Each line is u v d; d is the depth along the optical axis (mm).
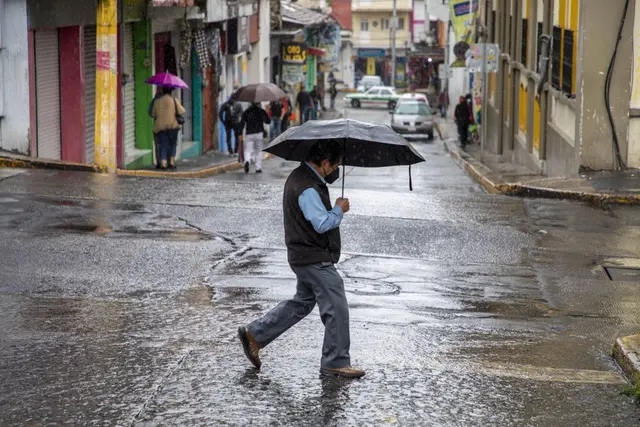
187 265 12516
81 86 23453
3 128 20609
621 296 12000
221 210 16422
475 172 28375
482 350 9359
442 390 7996
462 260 13688
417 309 10961
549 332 10242
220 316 10188
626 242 15227
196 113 37125
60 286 11195
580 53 21188
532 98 30688
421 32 104812
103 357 8602
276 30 54406
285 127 45438
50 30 22484
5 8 20156
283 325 8242
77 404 7410
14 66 20375
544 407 7672
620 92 21016
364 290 11766
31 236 13703
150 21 29281
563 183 20047
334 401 7613
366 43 112562
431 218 16562
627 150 21297
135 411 7281
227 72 43125
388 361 8773
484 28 45344
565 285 12484
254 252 13445
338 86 111250
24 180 18406
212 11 33625
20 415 7160
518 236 15383
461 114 44812
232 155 37125
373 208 17312
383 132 7633
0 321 9680
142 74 29484
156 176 21922
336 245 7984
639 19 20688
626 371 8648
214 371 8266
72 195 17094
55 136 23078
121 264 12391
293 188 7781
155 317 10062
